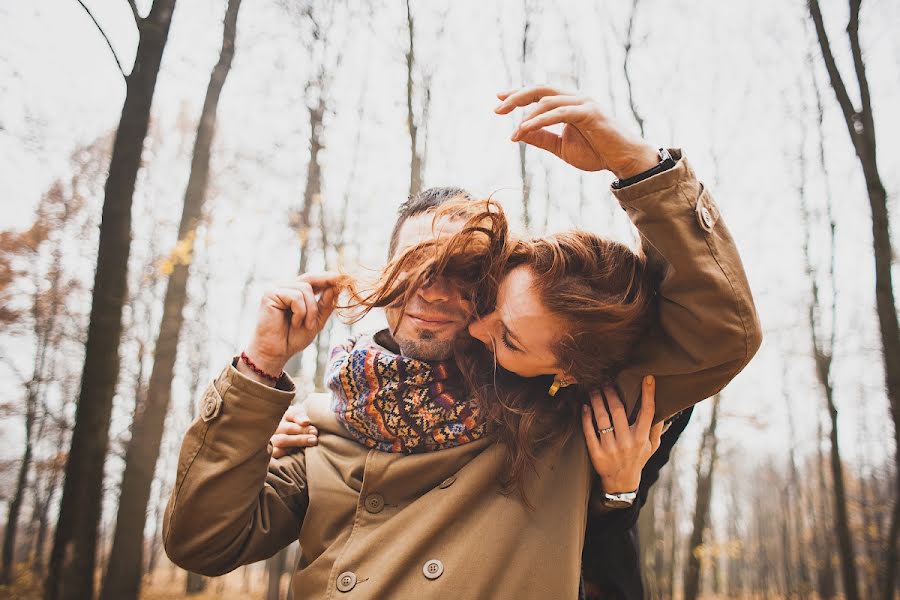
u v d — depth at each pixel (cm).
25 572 1139
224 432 115
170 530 116
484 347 122
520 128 103
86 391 369
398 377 121
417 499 119
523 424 115
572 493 117
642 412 121
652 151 106
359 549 113
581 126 102
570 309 103
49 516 1667
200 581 1553
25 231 1292
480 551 110
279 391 115
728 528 3559
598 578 142
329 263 875
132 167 388
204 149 718
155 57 399
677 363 115
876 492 2045
